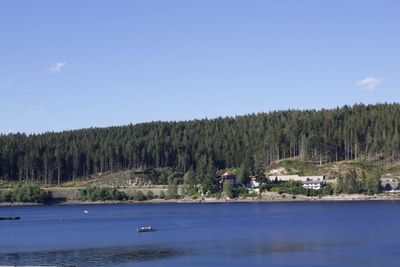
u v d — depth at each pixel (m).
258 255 117.62
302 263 107.69
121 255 123.25
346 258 111.88
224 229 174.38
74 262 115.56
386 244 130.25
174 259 115.75
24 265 112.56
